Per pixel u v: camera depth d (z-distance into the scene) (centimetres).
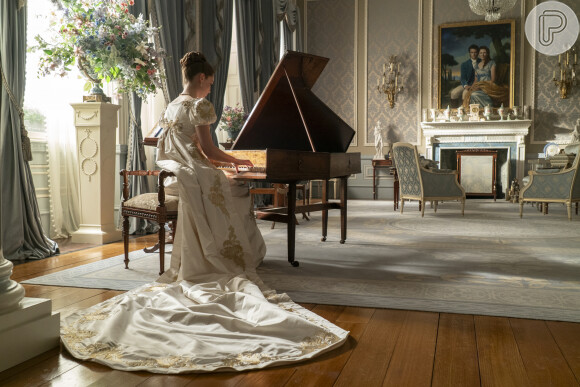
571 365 184
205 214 294
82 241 452
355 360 189
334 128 439
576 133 937
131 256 390
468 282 311
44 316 197
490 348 201
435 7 1004
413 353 196
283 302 255
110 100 459
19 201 385
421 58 1012
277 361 183
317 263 371
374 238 493
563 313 246
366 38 1038
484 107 980
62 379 171
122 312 220
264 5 847
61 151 479
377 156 1012
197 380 171
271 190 571
